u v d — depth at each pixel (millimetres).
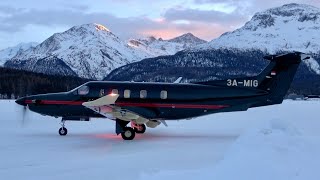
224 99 17922
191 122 26062
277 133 8289
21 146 14484
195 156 12406
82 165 10914
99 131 19734
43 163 11211
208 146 14711
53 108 18156
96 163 11211
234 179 6809
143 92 17859
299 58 17766
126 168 10461
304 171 6492
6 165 10906
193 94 17875
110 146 14656
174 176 7973
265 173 6641
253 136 8242
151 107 17953
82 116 18203
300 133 8742
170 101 17859
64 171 10117
